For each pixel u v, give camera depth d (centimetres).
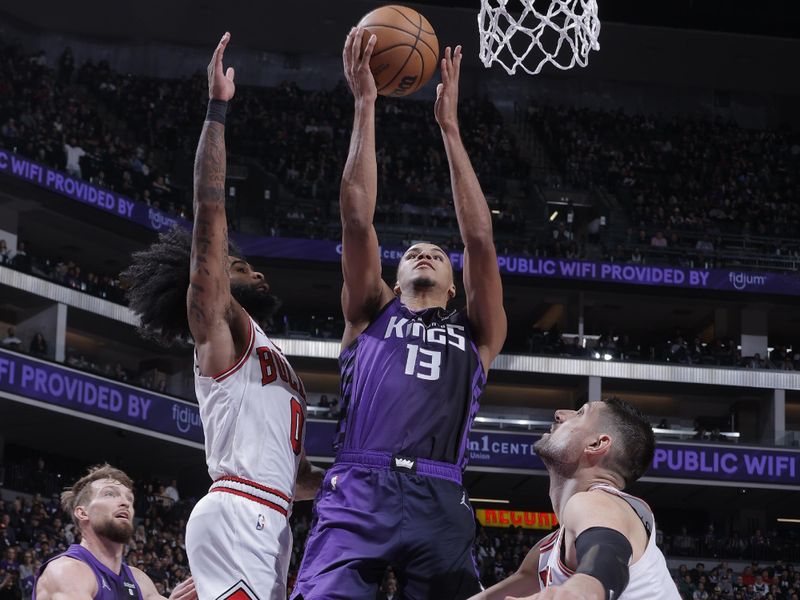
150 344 3375
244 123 3806
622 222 3750
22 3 3794
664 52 4069
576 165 3934
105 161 3234
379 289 502
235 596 452
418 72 542
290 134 3850
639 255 3588
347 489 457
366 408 470
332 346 3328
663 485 3278
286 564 475
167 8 3841
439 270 513
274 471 474
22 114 3228
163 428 2975
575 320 3644
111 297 3130
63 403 2755
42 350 2838
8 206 3036
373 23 535
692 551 3125
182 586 521
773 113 4397
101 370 3084
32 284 2920
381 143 3853
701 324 3850
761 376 3491
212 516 464
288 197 3603
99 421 2834
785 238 3734
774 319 3800
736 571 3114
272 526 467
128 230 3203
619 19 3869
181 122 3762
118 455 3164
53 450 3128
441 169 3788
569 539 358
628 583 346
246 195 3566
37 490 2753
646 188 3894
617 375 3431
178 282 515
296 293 3656
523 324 3925
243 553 458
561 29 806
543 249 3519
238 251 553
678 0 3866
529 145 4119
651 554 358
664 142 4141
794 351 3959
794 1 3900
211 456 479
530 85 4297
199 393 488
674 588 366
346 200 496
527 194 3853
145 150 3619
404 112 4003
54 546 2294
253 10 3869
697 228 3728
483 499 3525
